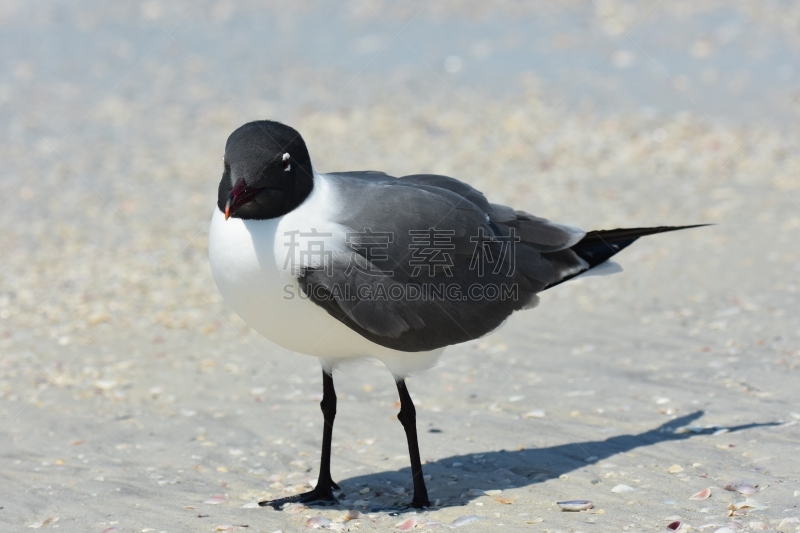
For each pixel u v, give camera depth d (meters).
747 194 17.94
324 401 9.16
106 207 19.95
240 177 8.08
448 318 8.83
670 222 16.92
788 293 13.45
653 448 9.40
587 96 24.75
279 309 8.36
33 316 15.07
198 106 26.16
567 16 32.06
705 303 13.52
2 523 8.34
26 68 29.28
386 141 22.58
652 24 30.42
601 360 12.06
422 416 10.99
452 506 8.51
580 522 7.79
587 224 17.06
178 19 34.19
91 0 36.88
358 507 8.73
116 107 26.17
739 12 30.91
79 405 11.83
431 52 29.41
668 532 7.43
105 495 9.04
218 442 10.58
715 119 22.45
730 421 9.86
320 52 30.16
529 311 14.09
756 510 7.73
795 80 24.80
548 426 10.31
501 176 19.97
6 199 20.41
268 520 8.37
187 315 14.95
